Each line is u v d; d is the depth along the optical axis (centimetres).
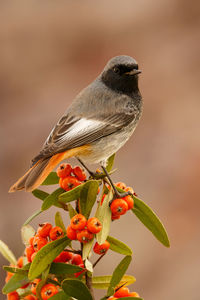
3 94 1266
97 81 851
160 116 1236
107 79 838
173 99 1251
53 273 454
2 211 1146
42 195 523
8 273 511
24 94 1283
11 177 1189
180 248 1108
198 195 1152
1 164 1198
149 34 1317
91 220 454
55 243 451
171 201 1152
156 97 1250
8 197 1160
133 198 498
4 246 510
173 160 1186
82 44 1315
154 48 1303
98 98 817
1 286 1045
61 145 727
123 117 820
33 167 658
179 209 1147
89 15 1330
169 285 1072
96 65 1300
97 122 788
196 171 1164
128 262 461
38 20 1331
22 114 1258
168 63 1287
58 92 1277
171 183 1167
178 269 1084
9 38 1305
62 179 506
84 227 456
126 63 816
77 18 1329
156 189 1164
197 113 1210
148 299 1055
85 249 453
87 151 790
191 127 1206
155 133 1211
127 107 830
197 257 1091
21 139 1224
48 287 458
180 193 1159
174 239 1120
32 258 454
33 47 1321
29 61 1309
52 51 1315
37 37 1323
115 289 482
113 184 508
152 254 1110
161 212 1143
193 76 1248
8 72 1288
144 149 1211
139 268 1096
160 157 1194
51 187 1135
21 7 1370
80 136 760
